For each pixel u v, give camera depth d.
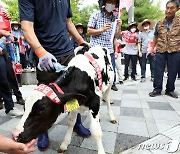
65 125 3.03
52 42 2.20
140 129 2.82
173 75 4.45
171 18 4.37
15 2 14.65
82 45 2.62
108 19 4.11
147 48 6.60
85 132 2.61
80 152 2.28
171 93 4.54
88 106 2.04
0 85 3.40
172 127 2.85
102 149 2.10
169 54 4.41
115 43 5.01
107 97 3.04
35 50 1.88
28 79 6.77
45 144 2.35
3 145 1.09
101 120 3.17
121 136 2.62
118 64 6.37
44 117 1.57
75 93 1.68
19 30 6.88
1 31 2.80
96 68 2.13
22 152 1.15
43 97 1.58
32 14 2.02
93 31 4.03
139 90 5.35
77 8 18.19
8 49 4.93
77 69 1.97
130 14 9.12
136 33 6.96
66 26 2.50
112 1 3.81
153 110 3.60
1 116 3.60
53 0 2.10
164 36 4.42
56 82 1.79
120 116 3.33
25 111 1.54
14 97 4.97
